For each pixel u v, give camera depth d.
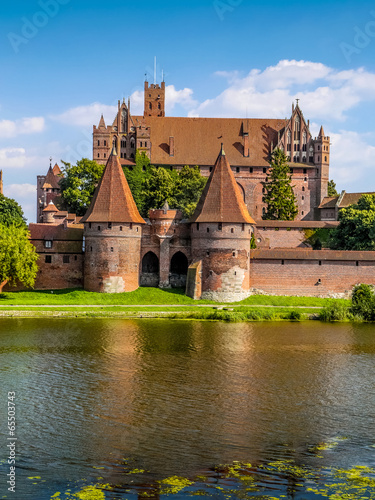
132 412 50.62
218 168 106.31
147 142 174.12
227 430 47.12
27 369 63.31
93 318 92.19
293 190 182.12
